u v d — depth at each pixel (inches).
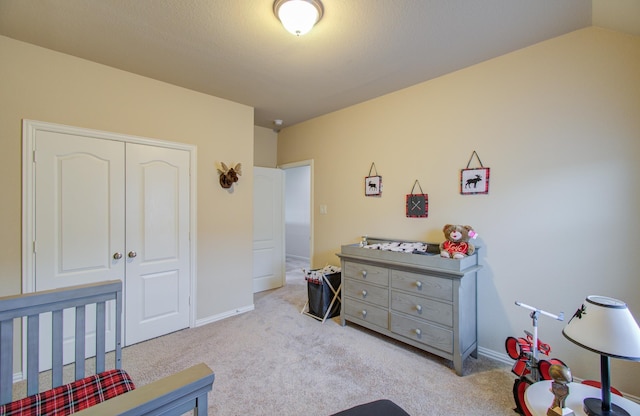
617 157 75.0
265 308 140.6
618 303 45.8
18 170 84.5
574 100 80.8
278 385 80.4
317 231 159.9
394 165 123.8
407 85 116.4
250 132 139.8
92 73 96.1
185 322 117.4
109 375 56.4
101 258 98.4
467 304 90.4
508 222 92.5
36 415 45.1
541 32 80.4
